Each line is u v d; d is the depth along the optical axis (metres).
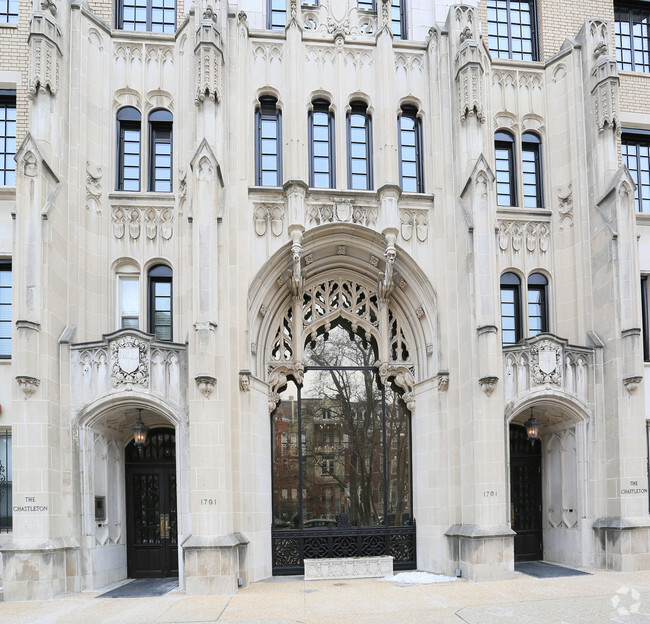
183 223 16.48
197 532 14.32
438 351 17.17
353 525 17.62
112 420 16.27
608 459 16.94
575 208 18.34
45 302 14.75
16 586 13.77
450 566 16.16
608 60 17.92
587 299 17.95
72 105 16.47
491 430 15.64
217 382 14.84
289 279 17.45
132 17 18.70
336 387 18.16
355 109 18.44
